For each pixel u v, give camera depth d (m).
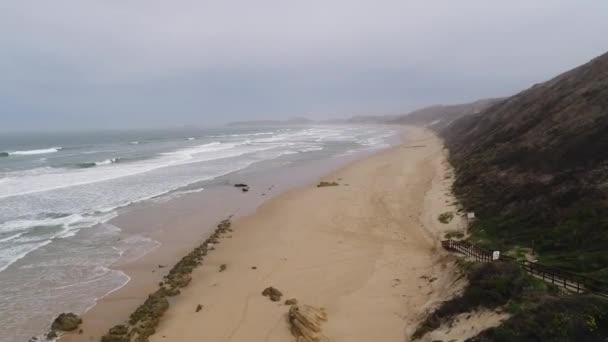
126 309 13.74
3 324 12.84
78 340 11.96
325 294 14.17
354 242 19.31
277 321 12.45
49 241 20.44
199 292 14.60
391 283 14.79
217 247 19.33
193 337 11.75
